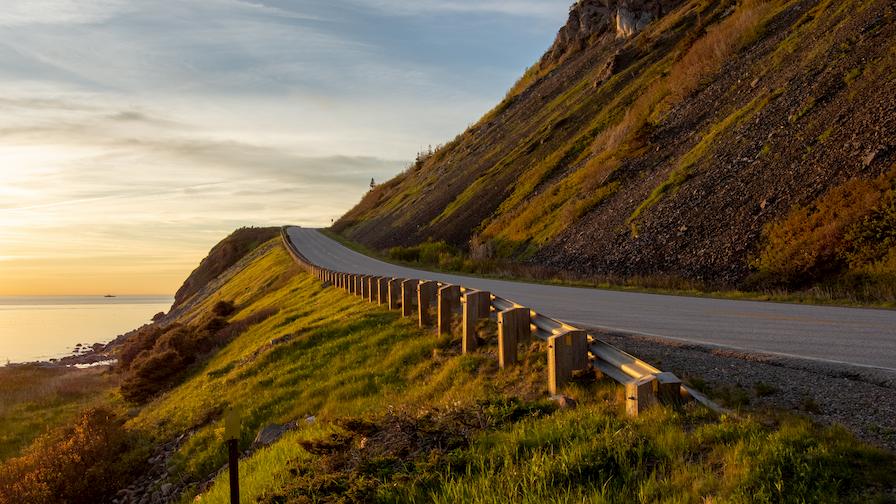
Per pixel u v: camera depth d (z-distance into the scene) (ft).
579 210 99.86
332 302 71.26
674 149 96.84
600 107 161.38
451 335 35.60
